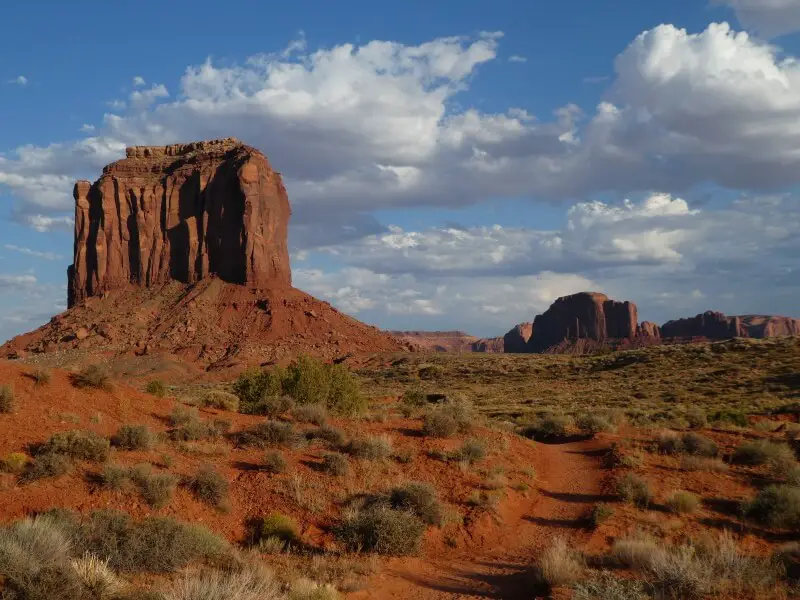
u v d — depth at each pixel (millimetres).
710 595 9250
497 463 19609
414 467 17938
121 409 18219
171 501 12812
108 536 10219
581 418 30406
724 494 16875
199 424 18188
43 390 17156
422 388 76750
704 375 59812
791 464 19062
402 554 12406
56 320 152625
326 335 142375
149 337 134375
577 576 10406
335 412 26516
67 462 12930
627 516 15023
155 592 8336
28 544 8586
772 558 11195
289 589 9531
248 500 13945
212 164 170500
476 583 11062
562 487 18578
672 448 22125
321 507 13953
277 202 165875
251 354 127062
